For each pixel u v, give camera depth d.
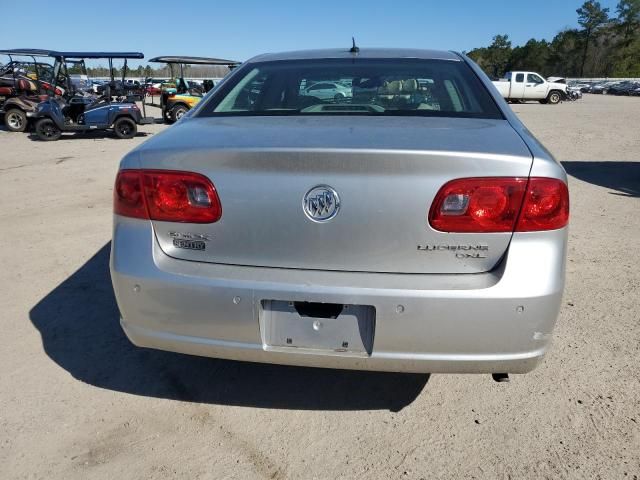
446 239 1.82
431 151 1.77
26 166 9.32
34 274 3.97
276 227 1.88
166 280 1.95
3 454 2.12
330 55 3.01
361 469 2.08
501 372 1.93
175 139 2.07
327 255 1.87
